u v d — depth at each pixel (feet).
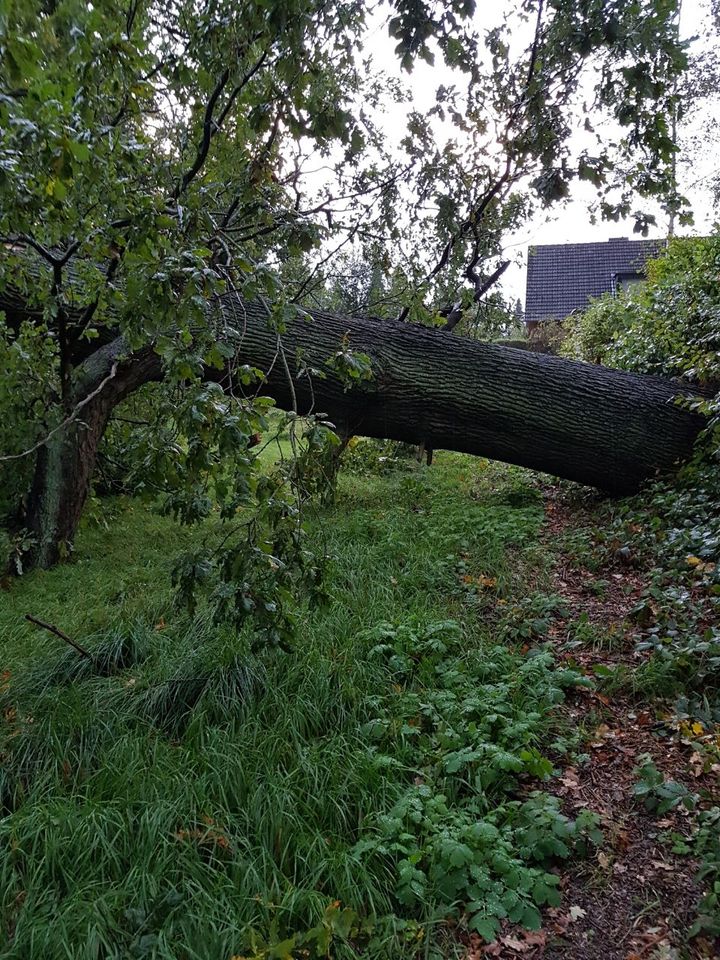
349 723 11.05
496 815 9.12
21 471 20.24
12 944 7.56
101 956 7.57
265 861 8.50
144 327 7.89
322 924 7.37
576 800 9.55
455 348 20.44
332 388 19.60
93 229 10.27
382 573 16.31
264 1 9.29
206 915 7.80
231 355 8.03
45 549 19.49
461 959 7.50
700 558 15.14
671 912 7.81
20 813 9.37
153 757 10.32
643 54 11.67
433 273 20.39
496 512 20.90
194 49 10.85
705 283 24.56
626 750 10.44
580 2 11.75
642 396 20.59
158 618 14.99
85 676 13.02
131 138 9.82
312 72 10.71
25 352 16.12
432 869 8.33
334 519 20.88
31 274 17.10
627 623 13.73
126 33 10.25
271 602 9.55
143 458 8.62
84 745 10.96
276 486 9.22
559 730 10.91
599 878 8.36
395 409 20.35
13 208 8.43
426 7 10.21
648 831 8.93
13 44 5.65
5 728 11.36
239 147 12.75
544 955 7.51
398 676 12.35
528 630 13.76
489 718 10.57
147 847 8.75
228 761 9.99
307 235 10.87
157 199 8.74
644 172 14.49
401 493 24.76
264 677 12.01
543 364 20.88
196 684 12.03
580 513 21.29
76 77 7.73
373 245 18.43
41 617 15.90
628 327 29.30
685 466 19.85
